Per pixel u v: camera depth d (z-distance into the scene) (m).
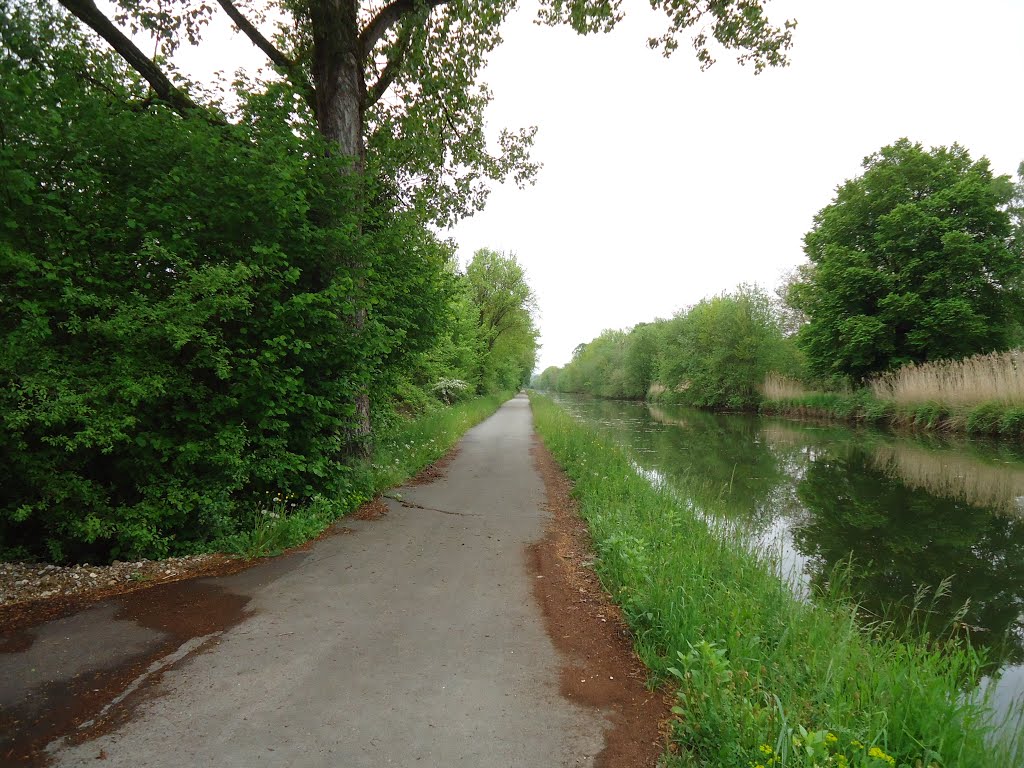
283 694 2.77
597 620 3.85
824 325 27.88
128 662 3.04
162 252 4.39
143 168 4.90
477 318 31.64
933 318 23.16
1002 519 8.54
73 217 4.45
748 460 14.21
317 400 5.70
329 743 2.40
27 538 4.80
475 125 12.20
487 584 4.44
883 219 24.86
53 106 4.60
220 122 6.09
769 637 3.55
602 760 2.36
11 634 3.32
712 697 2.52
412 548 5.30
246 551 4.89
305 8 7.62
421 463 10.05
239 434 4.96
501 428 19.69
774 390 34.31
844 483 11.27
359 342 6.11
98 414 4.15
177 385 4.71
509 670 3.10
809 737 2.10
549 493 8.28
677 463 13.58
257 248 4.96
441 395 25.50
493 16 9.14
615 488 7.86
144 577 4.32
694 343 40.19
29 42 5.31
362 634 3.48
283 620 3.64
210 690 2.79
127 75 6.32
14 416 3.79
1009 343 24.53
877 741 2.46
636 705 2.80
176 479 4.77
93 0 6.31
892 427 22.38
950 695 2.84
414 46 9.15
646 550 4.82
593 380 80.12
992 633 4.80
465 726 2.56
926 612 5.20
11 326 4.20
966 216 23.73
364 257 6.35
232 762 2.25
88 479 4.46
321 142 6.22
